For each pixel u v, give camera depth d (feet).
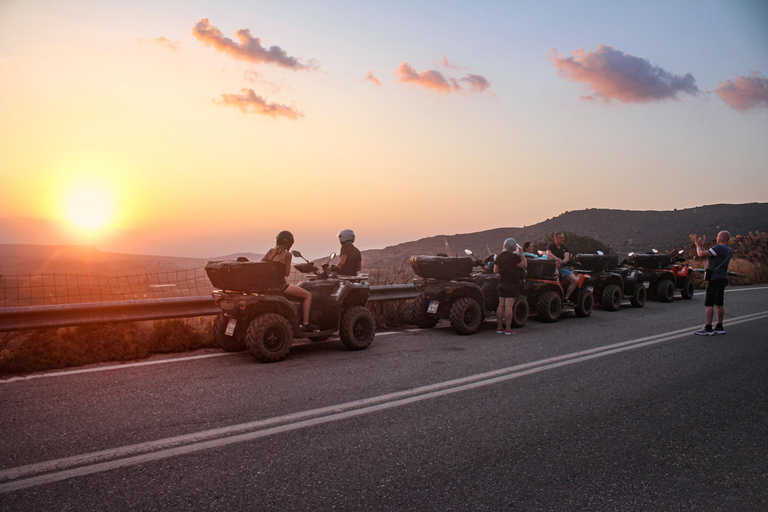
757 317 36.81
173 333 23.71
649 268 47.37
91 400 15.84
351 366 21.20
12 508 9.46
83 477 10.79
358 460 12.08
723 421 15.48
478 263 32.73
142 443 12.66
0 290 23.68
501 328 30.22
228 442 12.89
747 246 83.46
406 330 31.12
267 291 22.59
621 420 15.38
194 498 10.05
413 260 30.96
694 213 275.39
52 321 21.36
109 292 26.43
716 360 23.34
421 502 10.19
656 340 28.02
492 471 11.71
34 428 13.43
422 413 15.52
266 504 9.92
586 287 38.45
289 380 18.75
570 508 10.17
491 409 16.06
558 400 17.15
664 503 10.52
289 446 12.77
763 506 10.51
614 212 291.99
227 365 20.85
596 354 24.31
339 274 26.11
